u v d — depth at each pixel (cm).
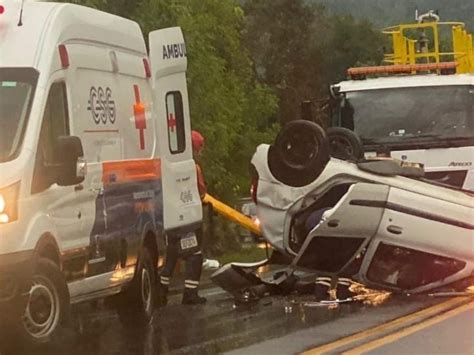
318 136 1340
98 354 981
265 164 1364
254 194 1380
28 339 933
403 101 1927
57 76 1015
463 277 1355
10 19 1025
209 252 2316
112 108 1138
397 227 1320
